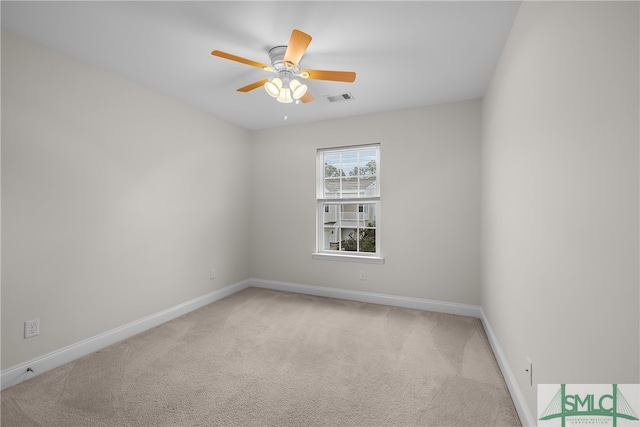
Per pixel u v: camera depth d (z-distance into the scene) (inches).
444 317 125.1
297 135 161.9
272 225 168.6
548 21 50.9
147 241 113.7
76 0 65.3
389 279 141.5
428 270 134.3
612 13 32.6
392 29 76.2
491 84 102.6
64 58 88.3
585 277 39.0
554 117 48.6
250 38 80.6
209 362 88.2
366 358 90.7
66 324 88.5
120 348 97.0
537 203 56.5
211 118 144.9
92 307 95.3
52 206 85.4
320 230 159.9
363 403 69.6
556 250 47.9
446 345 99.3
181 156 128.3
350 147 151.2
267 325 116.3
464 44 83.0
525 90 63.4
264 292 161.5
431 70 99.0
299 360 89.4
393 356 92.0
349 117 149.1
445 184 131.2
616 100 32.2
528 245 61.7
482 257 121.1
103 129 98.4
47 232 84.4
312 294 157.3
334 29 76.3
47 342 84.0
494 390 74.6
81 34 78.5
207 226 142.5
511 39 75.0
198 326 115.3
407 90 116.1
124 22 73.5
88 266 94.3
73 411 66.4
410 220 137.3
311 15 70.8
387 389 75.0
